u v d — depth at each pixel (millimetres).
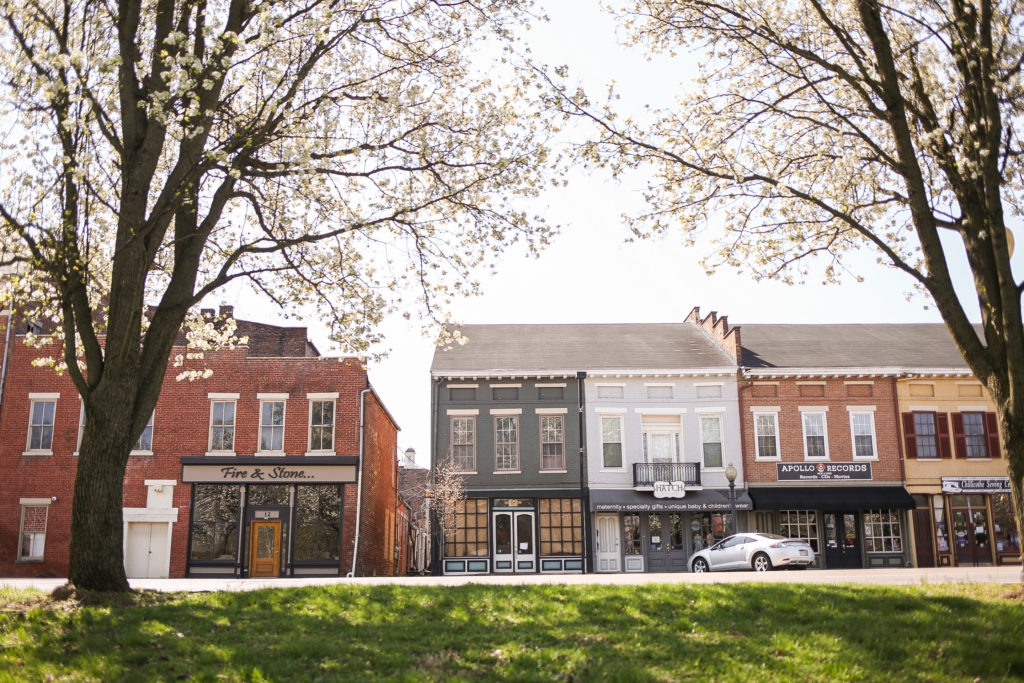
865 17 13633
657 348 37844
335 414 33531
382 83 16391
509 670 9031
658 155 15297
